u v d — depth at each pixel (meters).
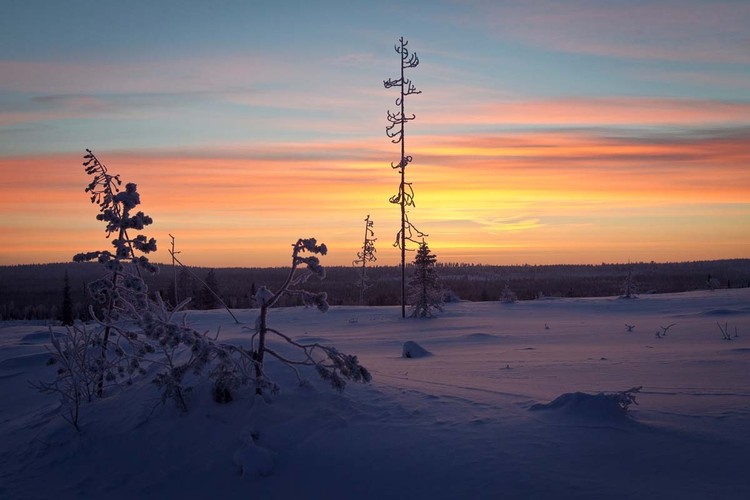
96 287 9.45
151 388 8.96
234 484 6.68
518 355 14.78
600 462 6.07
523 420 7.23
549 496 5.54
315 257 8.40
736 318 25.69
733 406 7.75
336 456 6.81
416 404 8.09
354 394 8.51
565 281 125.94
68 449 7.91
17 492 7.09
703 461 5.99
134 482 7.06
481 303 42.72
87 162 9.60
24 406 11.38
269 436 7.36
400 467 6.39
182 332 7.93
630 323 25.33
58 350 9.15
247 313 35.44
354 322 30.56
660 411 7.53
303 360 9.80
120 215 9.59
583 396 7.52
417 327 27.02
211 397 8.24
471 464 6.20
